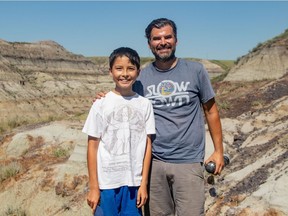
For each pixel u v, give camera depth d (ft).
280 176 22.75
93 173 12.95
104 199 12.92
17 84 165.17
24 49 207.10
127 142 12.87
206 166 13.97
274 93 45.50
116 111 12.94
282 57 73.72
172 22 13.69
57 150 41.32
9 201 34.27
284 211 20.01
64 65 213.66
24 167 38.63
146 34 13.97
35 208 32.09
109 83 219.20
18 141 45.11
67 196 31.58
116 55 12.87
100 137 13.00
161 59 13.61
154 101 13.88
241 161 28.68
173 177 13.92
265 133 32.81
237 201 22.58
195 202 13.83
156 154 14.01
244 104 44.39
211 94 13.76
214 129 14.12
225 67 337.31
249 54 79.20
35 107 155.53
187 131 13.71
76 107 179.11
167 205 14.53
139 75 14.28
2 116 137.90
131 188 13.09
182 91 13.64
